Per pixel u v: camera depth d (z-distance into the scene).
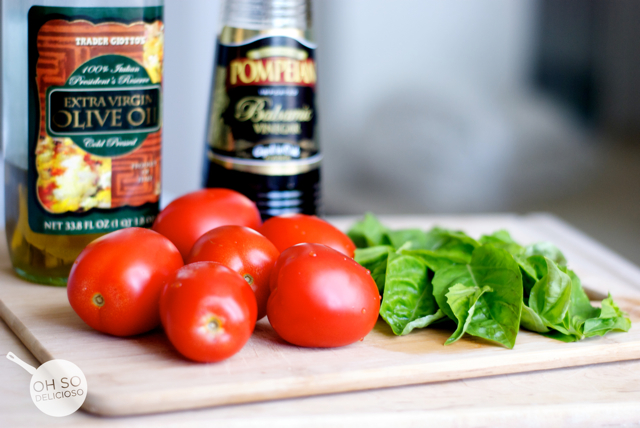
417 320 0.53
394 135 1.52
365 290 0.51
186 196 0.58
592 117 1.70
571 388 0.51
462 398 0.49
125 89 0.58
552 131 1.66
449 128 1.56
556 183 1.67
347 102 1.47
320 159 0.67
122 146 0.59
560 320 0.53
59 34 0.56
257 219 0.59
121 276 0.50
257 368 0.49
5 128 0.61
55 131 0.57
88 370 0.48
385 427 0.48
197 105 0.98
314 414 0.47
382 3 1.43
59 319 0.54
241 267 0.52
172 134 0.98
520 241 0.75
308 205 0.66
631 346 0.53
